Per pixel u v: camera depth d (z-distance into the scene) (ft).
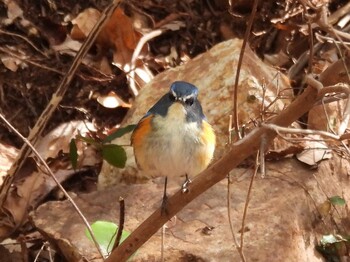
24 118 39.81
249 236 30.25
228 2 43.21
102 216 32.53
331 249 31.45
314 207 32.68
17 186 36.78
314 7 20.86
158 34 42.68
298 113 20.10
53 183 37.17
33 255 34.35
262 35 43.06
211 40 43.21
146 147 27.20
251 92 35.27
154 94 37.63
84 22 41.75
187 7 43.98
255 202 32.58
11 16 41.93
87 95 40.32
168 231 30.94
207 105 35.68
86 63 40.91
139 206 33.06
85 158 38.09
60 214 32.86
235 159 20.06
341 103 36.29
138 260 29.43
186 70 38.14
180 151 26.86
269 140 19.56
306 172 34.37
